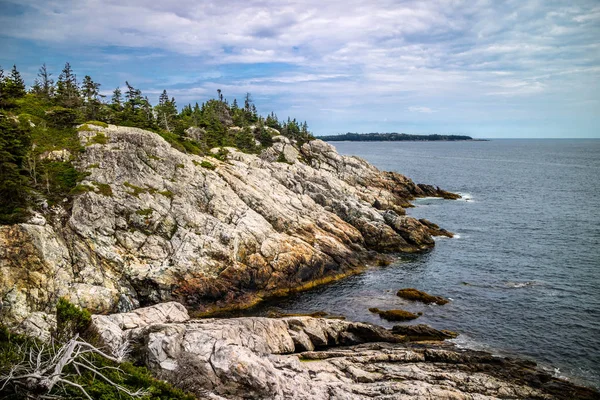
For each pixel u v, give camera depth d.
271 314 49.62
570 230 85.75
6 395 14.82
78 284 44.66
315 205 79.31
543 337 41.53
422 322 45.69
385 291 56.03
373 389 28.81
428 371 33.22
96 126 66.31
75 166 58.62
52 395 15.65
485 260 67.94
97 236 50.44
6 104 69.25
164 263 51.66
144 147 63.69
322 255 62.84
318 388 27.31
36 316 31.97
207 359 25.67
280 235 63.16
